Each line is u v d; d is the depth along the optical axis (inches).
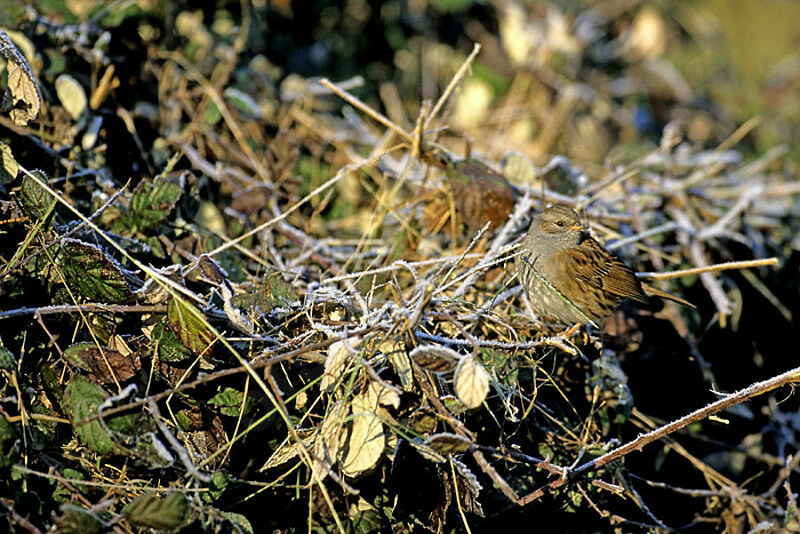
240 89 406.6
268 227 322.0
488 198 322.0
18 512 220.4
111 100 354.0
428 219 335.0
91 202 304.3
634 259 357.4
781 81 676.1
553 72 522.6
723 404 242.2
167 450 228.1
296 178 366.3
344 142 411.8
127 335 249.3
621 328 326.0
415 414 238.4
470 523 274.1
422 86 514.9
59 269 247.0
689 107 593.9
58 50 342.0
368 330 234.1
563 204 346.9
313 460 231.9
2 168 259.1
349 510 249.6
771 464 337.7
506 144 473.4
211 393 248.5
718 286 346.9
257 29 454.9
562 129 513.0
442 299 266.1
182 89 374.6
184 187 315.9
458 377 217.3
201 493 227.8
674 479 332.5
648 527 284.8
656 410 329.1
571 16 541.3
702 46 650.2
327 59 503.8
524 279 298.5
